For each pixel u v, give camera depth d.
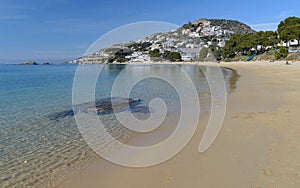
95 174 4.15
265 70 29.30
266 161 3.90
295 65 34.31
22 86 20.25
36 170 4.48
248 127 5.82
